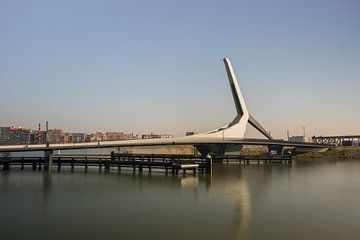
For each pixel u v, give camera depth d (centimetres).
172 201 2922
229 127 12219
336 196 3175
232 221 2256
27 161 5938
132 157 6844
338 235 1962
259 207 2680
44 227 2131
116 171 5500
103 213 2483
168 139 9581
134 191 3441
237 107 12938
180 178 4541
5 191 3450
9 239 1908
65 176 4778
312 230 2055
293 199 3022
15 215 2431
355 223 2203
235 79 13000
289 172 5650
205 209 2611
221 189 3594
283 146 11800
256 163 8075
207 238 1914
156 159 7200
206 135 11112
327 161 9131
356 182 4259
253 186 3828
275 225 2162
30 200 2978
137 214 2452
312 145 12150
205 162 5144
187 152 15538
